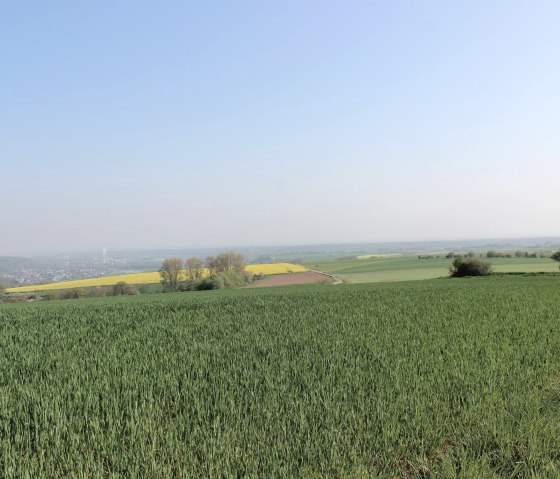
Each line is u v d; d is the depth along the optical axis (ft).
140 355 30.53
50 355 31.89
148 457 13.25
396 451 13.93
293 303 74.38
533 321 42.14
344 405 17.43
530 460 13.46
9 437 15.11
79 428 15.75
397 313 52.60
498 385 20.12
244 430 14.84
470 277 173.58
